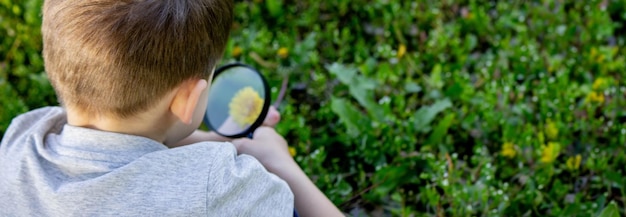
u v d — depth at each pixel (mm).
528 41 2707
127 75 1291
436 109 2314
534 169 2160
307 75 2576
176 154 1293
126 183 1255
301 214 1585
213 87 1726
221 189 1271
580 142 2309
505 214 2066
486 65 2625
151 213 1236
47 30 1328
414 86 2479
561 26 2746
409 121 2277
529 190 2084
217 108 1729
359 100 2340
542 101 2375
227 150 1341
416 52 2693
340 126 2367
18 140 1424
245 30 2820
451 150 2287
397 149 2219
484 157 2201
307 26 2879
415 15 2871
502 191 2043
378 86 2496
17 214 1296
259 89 1687
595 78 2582
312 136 2363
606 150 2242
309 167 2160
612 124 2328
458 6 2959
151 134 1378
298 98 2539
